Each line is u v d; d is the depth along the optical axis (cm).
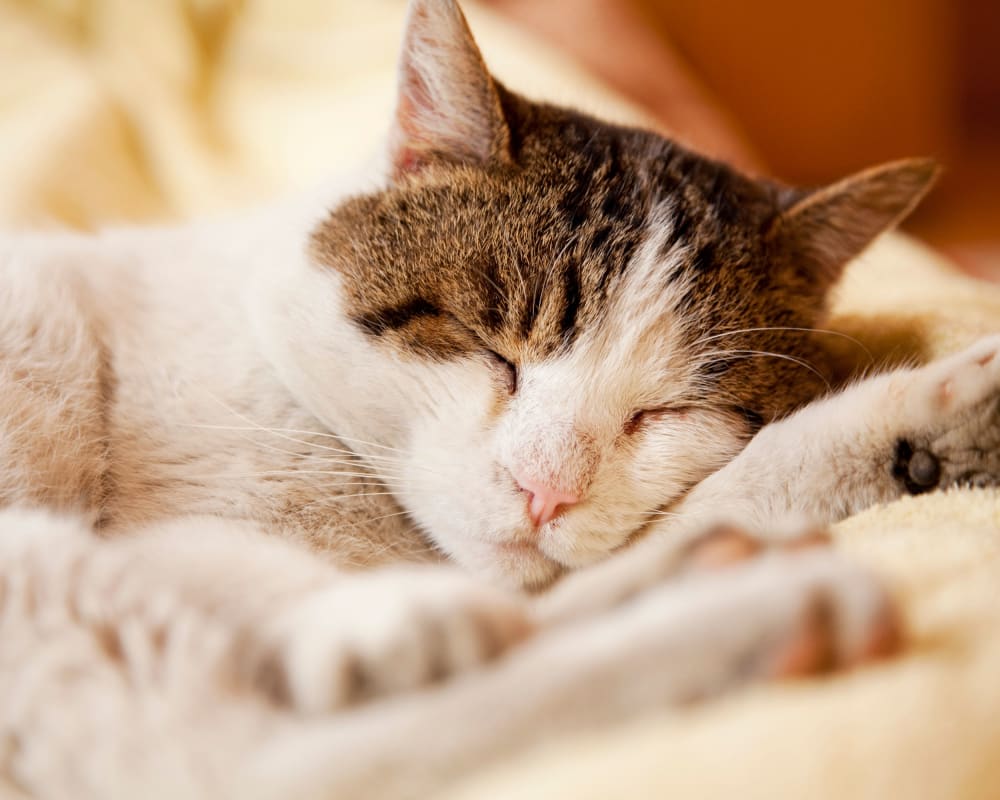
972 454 35
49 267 41
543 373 38
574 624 29
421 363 38
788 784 25
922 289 47
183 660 30
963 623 29
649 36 78
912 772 26
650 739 27
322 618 30
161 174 60
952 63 98
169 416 39
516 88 54
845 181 41
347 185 42
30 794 30
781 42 88
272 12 71
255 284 41
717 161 44
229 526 37
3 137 57
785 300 41
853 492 36
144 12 67
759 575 28
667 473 38
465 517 38
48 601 31
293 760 28
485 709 28
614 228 39
